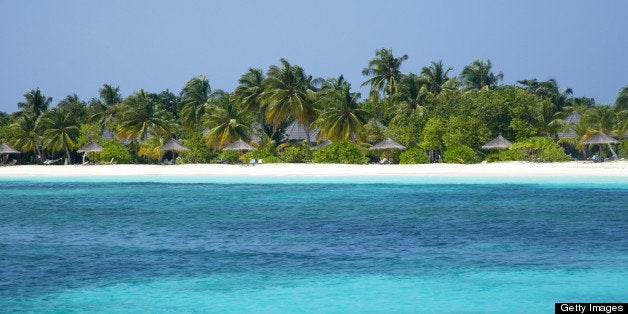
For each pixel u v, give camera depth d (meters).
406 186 115.38
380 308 36.06
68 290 40.38
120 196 106.25
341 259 48.81
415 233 60.88
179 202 93.81
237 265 47.03
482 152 161.62
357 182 124.12
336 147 156.12
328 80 189.12
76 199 101.56
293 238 58.72
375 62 197.62
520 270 44.34
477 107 162.88
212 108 192.88
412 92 184.88
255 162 159.88
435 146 158.38
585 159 168.62
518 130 159.25
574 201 87.38
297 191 109.56
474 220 69.44
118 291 40.12
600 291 38.75
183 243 56.69
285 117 183.25
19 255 51.53
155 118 196.00
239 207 85.31
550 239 56.31
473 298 37.72
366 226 65.81
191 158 184.50
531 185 111.88
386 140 159.88
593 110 176.38
